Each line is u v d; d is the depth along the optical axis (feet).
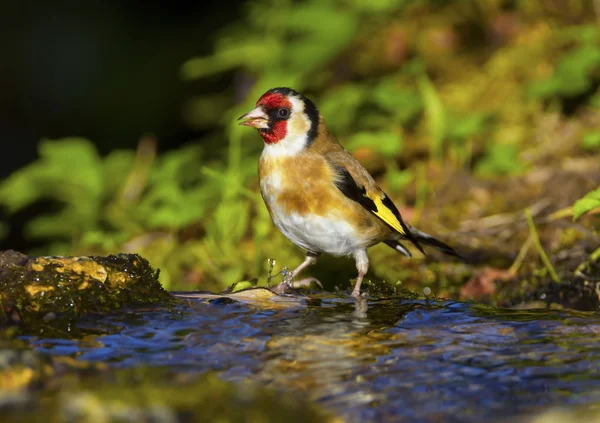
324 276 34.17
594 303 29.60
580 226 33.96
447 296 31.99
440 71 49.52
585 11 49.01
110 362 19.24
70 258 23.04
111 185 47.65
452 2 52.19
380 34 51.65
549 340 21.20
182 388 17.97
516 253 33.99
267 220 36.11
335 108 45.27
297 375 18.84
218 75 61.05
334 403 17.52
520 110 44.78
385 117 46.83
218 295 24.62
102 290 22.61
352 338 21.18
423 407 17.40
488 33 50.42
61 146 46.65
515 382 18.58
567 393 18.01
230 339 20.88
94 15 63.46
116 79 62.08
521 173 39.60
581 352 20.33
